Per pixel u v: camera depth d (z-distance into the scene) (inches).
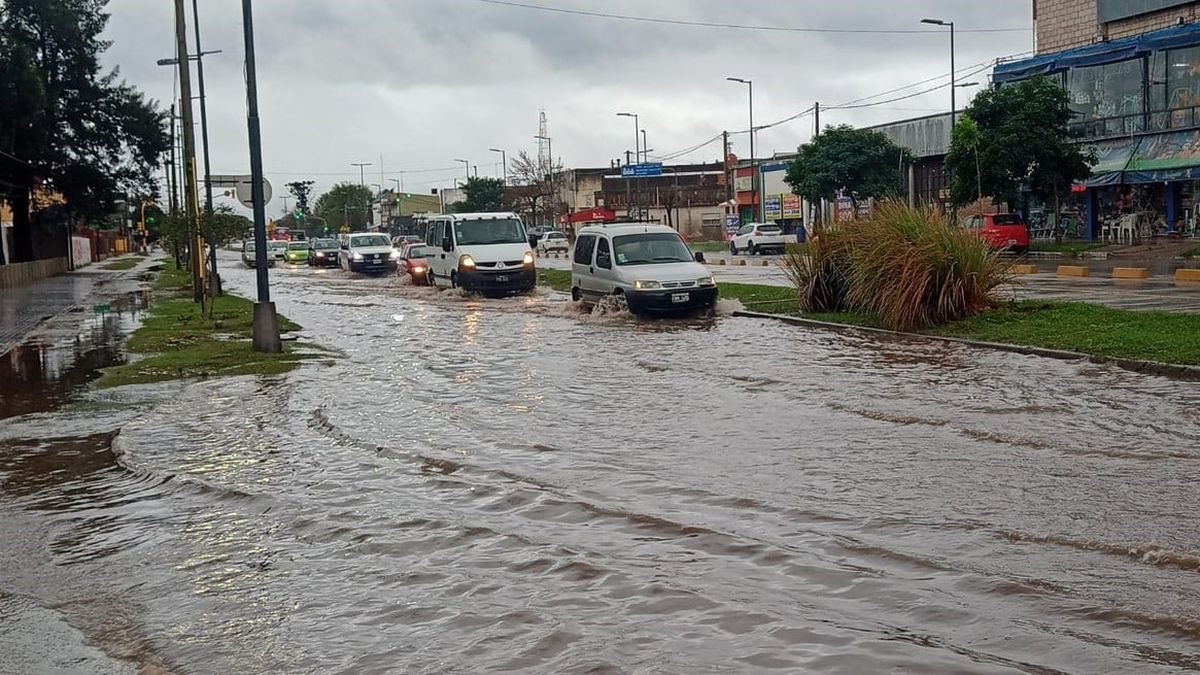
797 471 324.5
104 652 207.8
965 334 648.4
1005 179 1552.7
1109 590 212.8
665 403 462.6
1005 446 350.9
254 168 713.0
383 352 700.0
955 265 697.6
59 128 2329.0
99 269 2610.7
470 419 439.2
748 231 2240.4
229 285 1685.5
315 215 5757.9
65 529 297.7
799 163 2215.8
